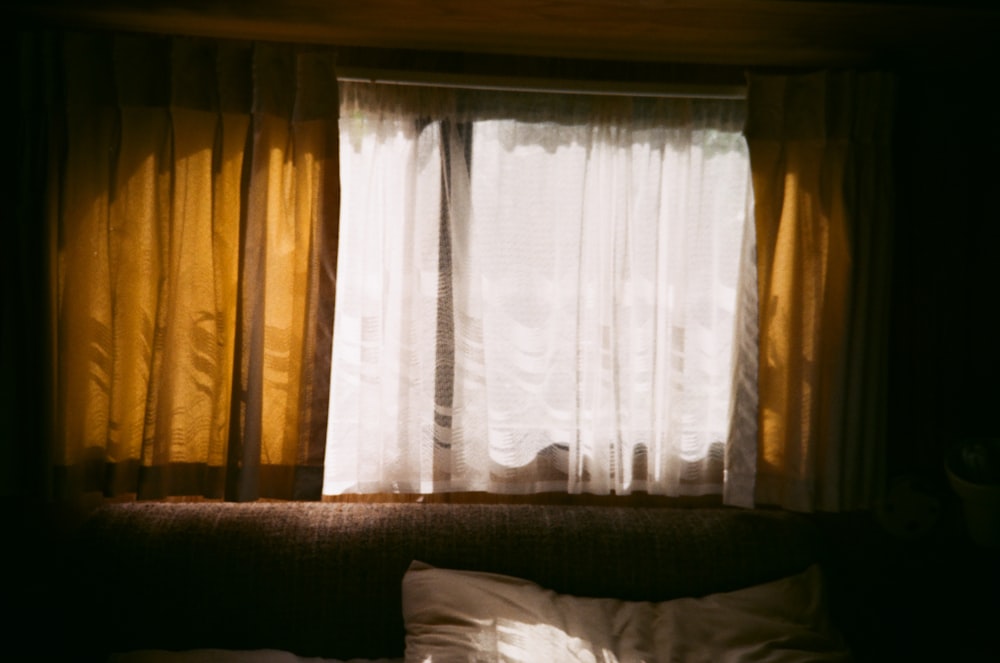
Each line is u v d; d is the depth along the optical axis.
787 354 2.31
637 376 2.34
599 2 2.00
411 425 2.27
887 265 2.34
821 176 2.29
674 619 2.07
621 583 2.20
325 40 2.26
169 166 2.12
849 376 2.32
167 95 2.11
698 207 2.32
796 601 2.14
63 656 2.08
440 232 2.27
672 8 2.03
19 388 2.15
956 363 2.45
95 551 2.10
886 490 2.42
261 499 2.34
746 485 2.30
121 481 2.16
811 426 2.29
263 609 2.10
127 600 2.07
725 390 2.37
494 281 2.28
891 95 2.30
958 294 2.45
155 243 2.16
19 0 2.02
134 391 2.19
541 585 2.18
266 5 2.04
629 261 2.30
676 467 2.32
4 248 2.15
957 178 2.44
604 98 2.30
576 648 1.94
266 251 2.16
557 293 2.31
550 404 2.32
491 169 2.27
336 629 2.12
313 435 2.17
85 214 2.14
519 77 2.26
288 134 2.15
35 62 2.10
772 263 2.29
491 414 2.30
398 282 2.27
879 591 2.46
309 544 2.16
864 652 2.42
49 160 2.10
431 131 2.25
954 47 2.28
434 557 2.17
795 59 2.38
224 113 2.13
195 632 2.09
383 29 2.17
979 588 2.32
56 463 2.12
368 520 2.23
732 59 2.38
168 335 2.13
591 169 2.30
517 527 2.24
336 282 2.18
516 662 1.88
